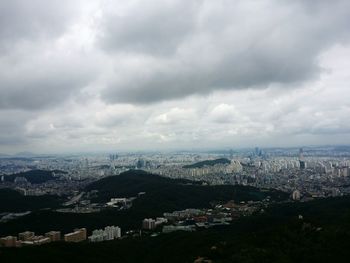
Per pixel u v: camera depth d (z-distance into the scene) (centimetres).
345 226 14050
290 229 14475
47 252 16088
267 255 12419
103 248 18125
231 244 14912
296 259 11850
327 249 12119
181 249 16588
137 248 19000
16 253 15688
